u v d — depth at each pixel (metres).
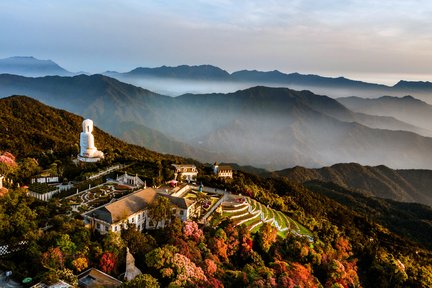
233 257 128.38
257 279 108.50
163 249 103.00
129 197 131.38
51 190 157.25
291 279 112.62
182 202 138.62
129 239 108.38
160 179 178.38
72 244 97.19
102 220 115.69
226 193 186.25
